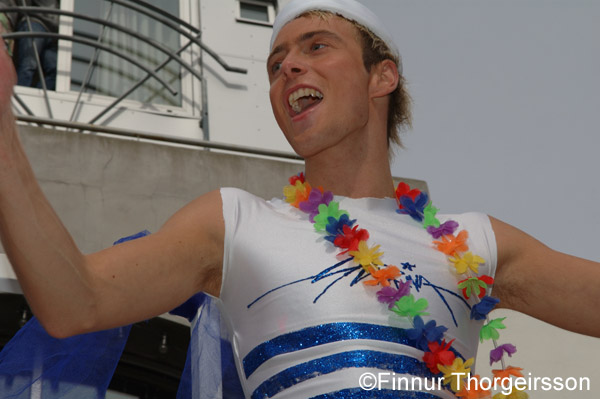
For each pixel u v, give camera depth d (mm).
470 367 2146
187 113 7434
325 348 2102
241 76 7680
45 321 1966
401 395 2059
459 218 2492
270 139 7336
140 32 7918
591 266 2496
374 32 2648
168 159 5953
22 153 1890
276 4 8398
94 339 2775
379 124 2582
